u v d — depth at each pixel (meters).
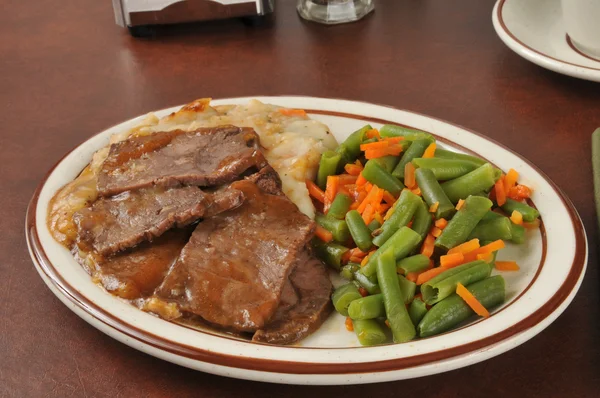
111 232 0.47
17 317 0.47
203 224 0.47
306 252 0.48
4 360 0.44
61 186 0.53
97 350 0.45
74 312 0.45
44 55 0.78
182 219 0.46
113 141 0.55
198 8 0.79
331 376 0.39
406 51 0.76
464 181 0.49
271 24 0.82
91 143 0.56
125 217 0.48
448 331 0.42
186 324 0.43
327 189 0.51
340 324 0.45
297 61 0.75
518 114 0.65
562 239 0.47
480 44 0.77
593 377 0.42
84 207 0.49
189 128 0.55
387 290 0.43
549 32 0.72
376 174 0.50
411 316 0.44
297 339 0.43
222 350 0.40
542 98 0.67
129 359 0.44
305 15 0.83
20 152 0.63
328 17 0.82
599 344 0.43
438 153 0.53
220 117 0.57
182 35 0.81
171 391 0.42
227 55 0.77
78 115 0.68
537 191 0.51
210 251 0.45
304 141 0.54
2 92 0.72
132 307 0.43
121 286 0.44
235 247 0.46
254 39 0.79
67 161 0.54
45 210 0.50
